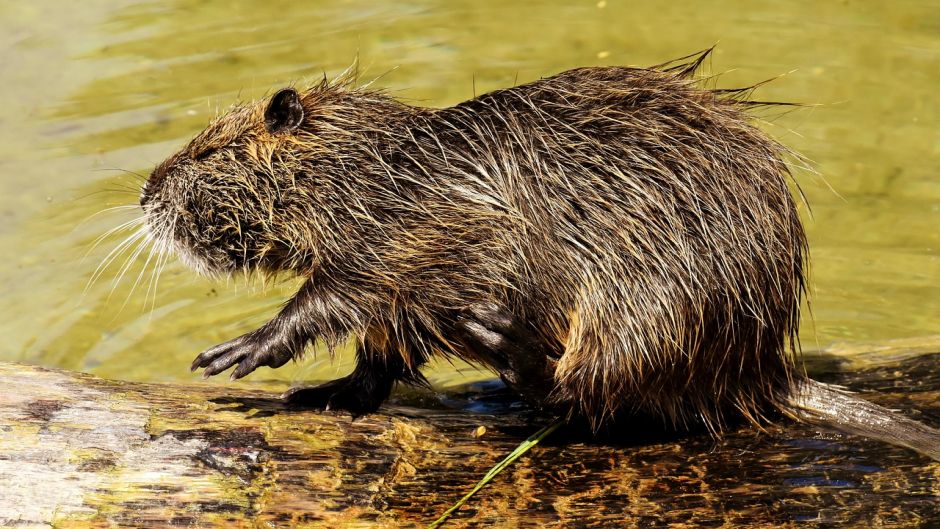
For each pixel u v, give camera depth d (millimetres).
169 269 13312
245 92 15891
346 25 18156
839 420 8883
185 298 12852
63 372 8484
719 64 16750
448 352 9258
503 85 16094
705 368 8703
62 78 16625
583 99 9016
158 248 9680
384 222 8898
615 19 18312
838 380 10062
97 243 13289
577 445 8656
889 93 16125
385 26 18125
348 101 9531
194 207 9375
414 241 8781
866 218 13867
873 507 7719
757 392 9000
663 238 8492
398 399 10086
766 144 8906
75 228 13500
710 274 8477
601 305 8562
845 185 14406
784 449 8500
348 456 8086
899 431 8664
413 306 8812
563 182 8656
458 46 17422
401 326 8898
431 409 9570
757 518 7656
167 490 7562
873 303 12492
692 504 7812
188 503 7512
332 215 8953
